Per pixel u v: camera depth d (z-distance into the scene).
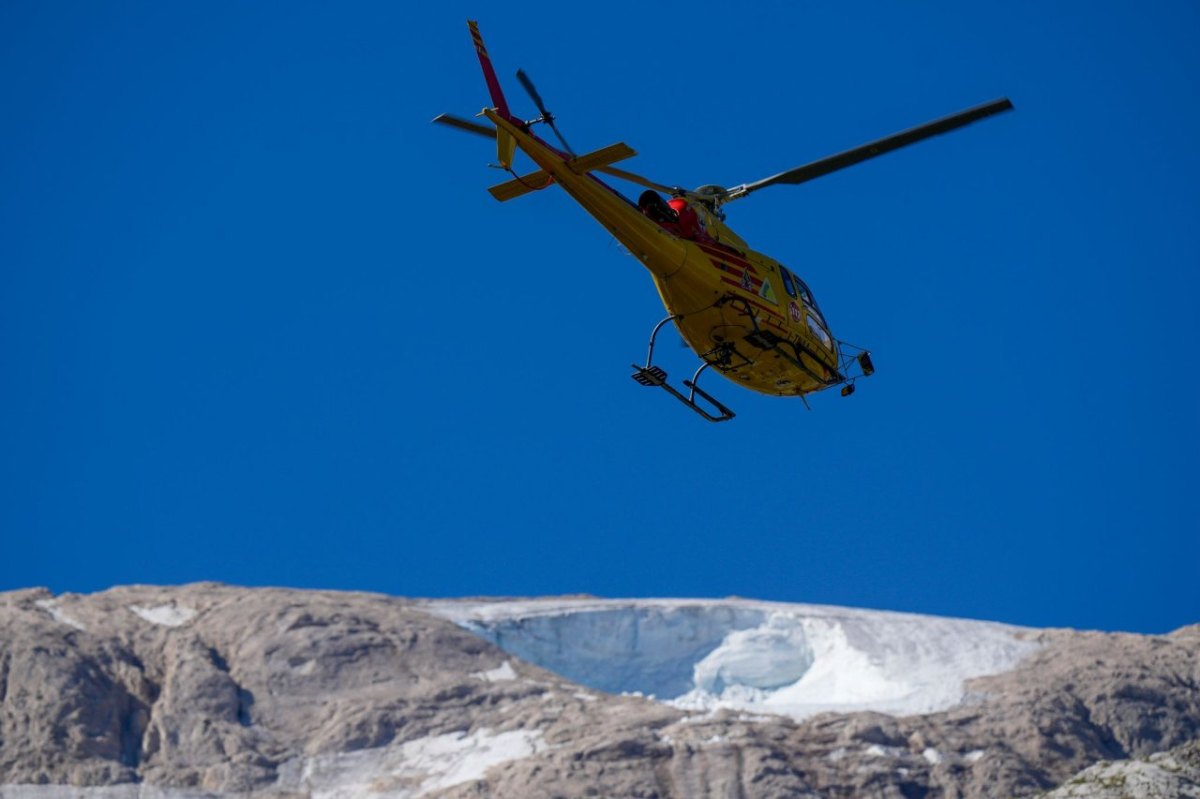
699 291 127.88
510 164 121.94
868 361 149.62
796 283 139.00
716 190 133.75
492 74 123.44
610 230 125.38
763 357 133.50
